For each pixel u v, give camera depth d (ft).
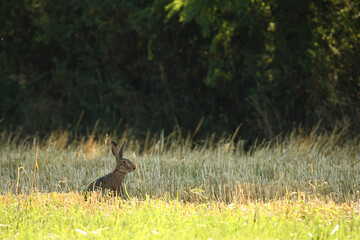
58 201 38.58
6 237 29.84
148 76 106.01
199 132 101.65
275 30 87.76
